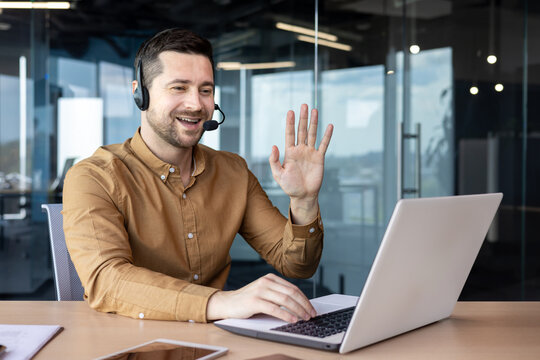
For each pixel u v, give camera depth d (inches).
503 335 44.5
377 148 159.9
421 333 44.9
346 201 160.2
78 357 38.6
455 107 163.2
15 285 165.3
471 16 163.9
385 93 160.4
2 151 161.3
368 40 160.1
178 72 59.5
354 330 38.5
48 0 161.5
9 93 161.3
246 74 162.2
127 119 163.5
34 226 163.9
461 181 163.5
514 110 165.9
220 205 67.2
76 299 68.7
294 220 61.4
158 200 62.5
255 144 161.6
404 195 160.6
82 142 162.7
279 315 44.8
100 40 162.4
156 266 62.2
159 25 163.5
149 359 36.8
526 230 169.2
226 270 68.7
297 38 160.9
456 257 45.5
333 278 161.3
